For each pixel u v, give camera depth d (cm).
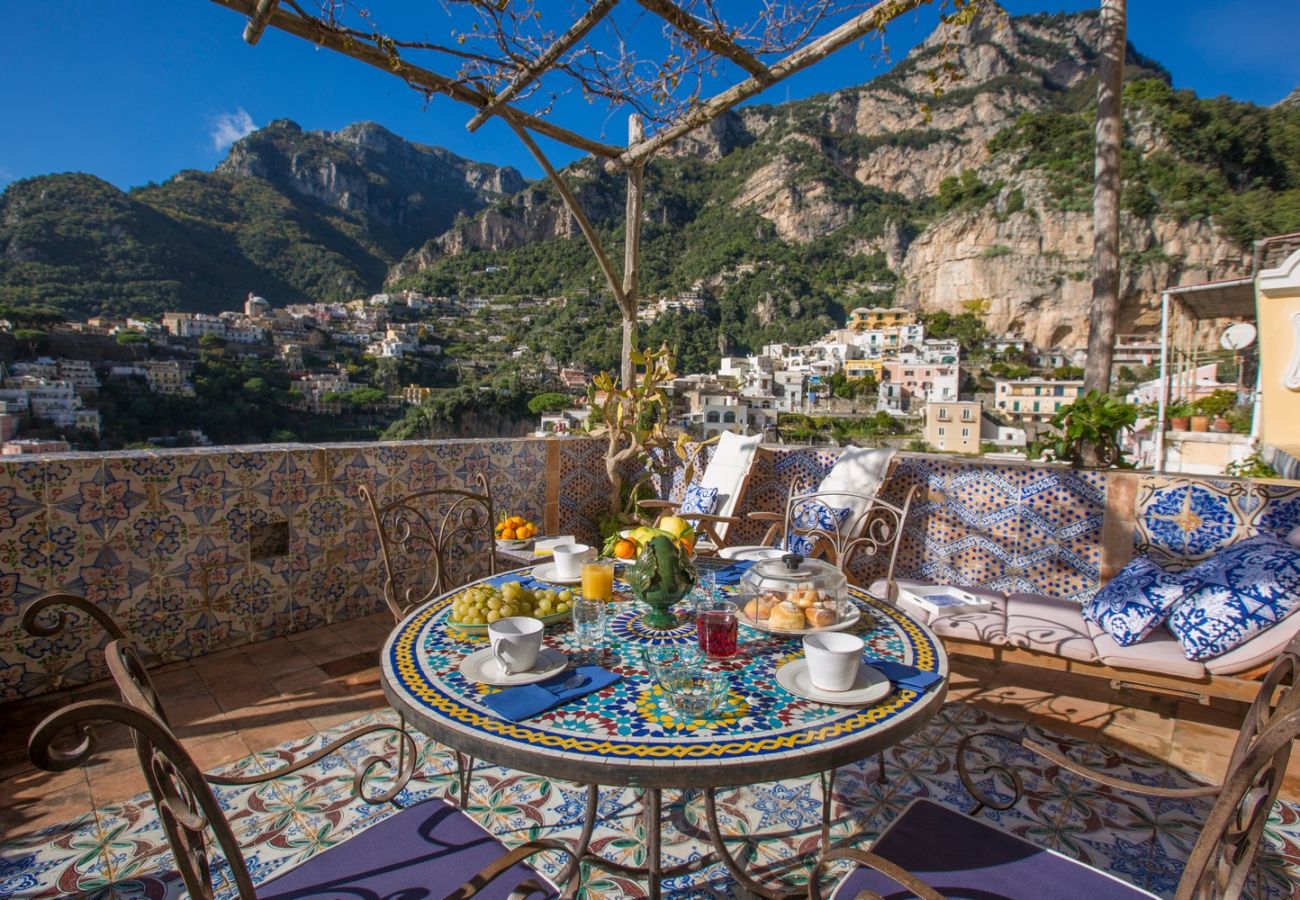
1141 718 262
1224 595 223
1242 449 766
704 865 176
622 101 345
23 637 270
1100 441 319
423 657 137
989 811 202
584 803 204
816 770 100
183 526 309
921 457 361
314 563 354
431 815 130
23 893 167
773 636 156
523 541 385
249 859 180
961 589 303
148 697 94
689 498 435
